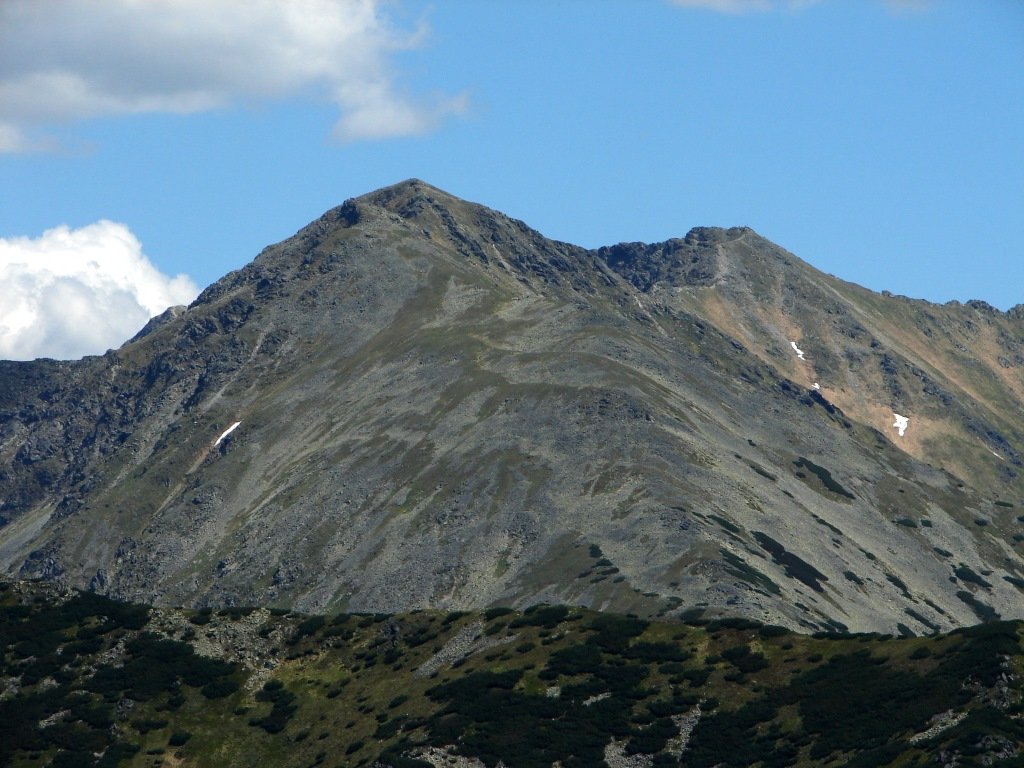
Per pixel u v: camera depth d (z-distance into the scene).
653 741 170.62
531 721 178.25
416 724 181.88
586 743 172.12
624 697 181.25
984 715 150.88
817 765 156.38
